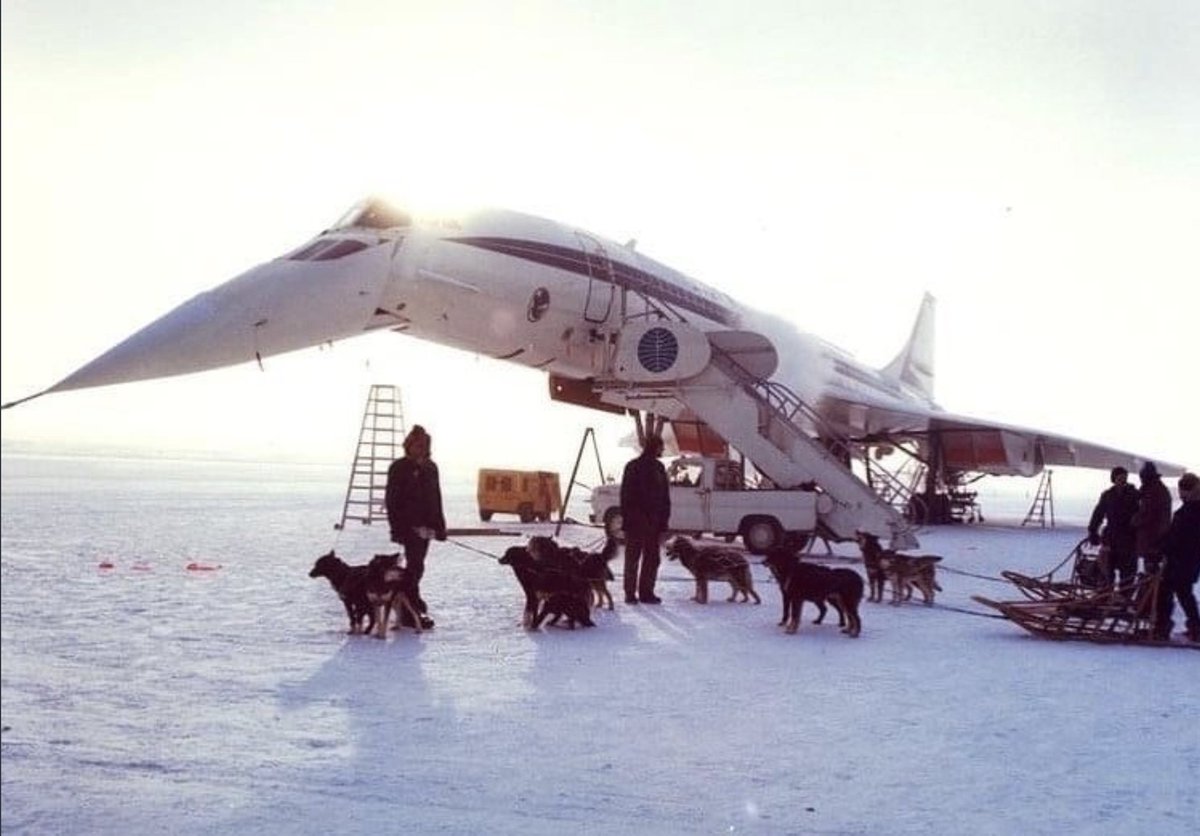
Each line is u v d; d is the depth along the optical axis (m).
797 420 27.06
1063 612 10.25
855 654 9.16
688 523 18.47
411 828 4.82
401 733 6.39
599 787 5.38
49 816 5.02
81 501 37.91
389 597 9.73
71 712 6.92
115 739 6.29
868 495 18.19
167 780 5.54
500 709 6.99
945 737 6.35
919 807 5.07
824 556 19.02
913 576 12.72
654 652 9.12
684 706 7.10
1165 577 10.04
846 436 31.78
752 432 18.41
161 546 20.09
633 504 12.40
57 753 6.01
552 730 6.46
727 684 7.82
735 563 12.47
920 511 32.31
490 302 17.53
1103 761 5.85
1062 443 31.55
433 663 8.55
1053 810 5.03
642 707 7.07
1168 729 6.57
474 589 13.42
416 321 16.86
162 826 4.88
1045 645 9.80
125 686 7.68
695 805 5.11
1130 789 5.35
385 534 23.34
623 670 8.30
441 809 5.07
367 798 5.24
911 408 29.73
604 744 6.16
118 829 4.85
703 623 10.91
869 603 12.89
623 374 18.14
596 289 19.16
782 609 12.12
